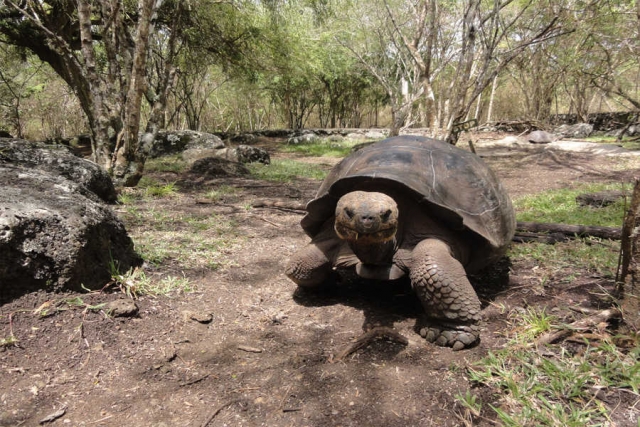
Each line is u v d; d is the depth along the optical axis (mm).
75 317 1058
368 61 7812
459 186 1166
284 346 1069
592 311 1165
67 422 793
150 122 2924
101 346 1003
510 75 8781
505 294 1337
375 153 1232
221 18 5391
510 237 1302
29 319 1013
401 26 5660
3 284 1029
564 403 825
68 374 916
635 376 861
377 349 1043
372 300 1325
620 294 1104
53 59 5258
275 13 5484
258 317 1213
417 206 1116
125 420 806
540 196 2814
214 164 3826
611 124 7457
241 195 2912
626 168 4051
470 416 806
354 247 1068
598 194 2533
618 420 776
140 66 2578
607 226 1932
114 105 2818
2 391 848
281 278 1492
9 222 1037
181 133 5320
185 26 5262
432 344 1063
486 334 1104
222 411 833
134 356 995
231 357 1019
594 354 961
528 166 4516
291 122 9781
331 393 882
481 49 4754
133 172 2826
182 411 832
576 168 4219
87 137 6992
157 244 1671
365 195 994
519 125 7793
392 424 793
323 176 3867
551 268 1506
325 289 1360
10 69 8086
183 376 940
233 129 10969
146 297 1238
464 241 1173
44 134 9820
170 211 2314
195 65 6391
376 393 879
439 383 905
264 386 908
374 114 11953
